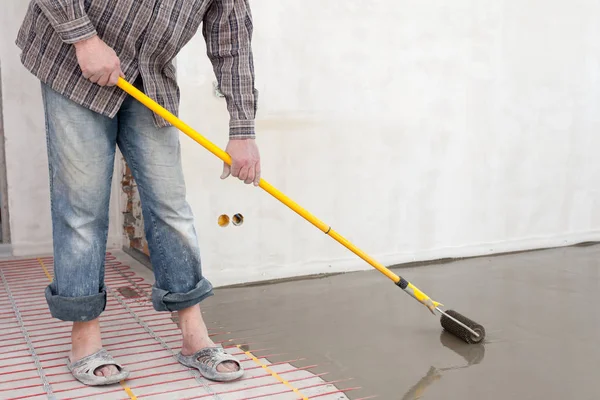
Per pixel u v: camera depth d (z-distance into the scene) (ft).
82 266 5.98
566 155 11.84
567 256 11.33
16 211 11.04
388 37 10.11
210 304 8.63
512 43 11.07
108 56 5.43
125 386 6.01
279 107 9.52
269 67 9.37
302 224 9.87
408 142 10.48
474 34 10.75
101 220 6.11
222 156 6.13
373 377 6.32
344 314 8.26
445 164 10.82
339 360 6.75
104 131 5.93
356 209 10.24
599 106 11.99
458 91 10.76
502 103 11.14
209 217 9.23
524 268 10.52
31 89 10.85
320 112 9.79
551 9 11.30
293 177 9.74
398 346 7.18
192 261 6.41
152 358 6.70
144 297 8.82
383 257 10.54
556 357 6.88
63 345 7.07
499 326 7.83
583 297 9.00
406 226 10.67
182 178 6.37
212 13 6.12
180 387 6.00
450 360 6.77
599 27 11.76
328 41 9.70
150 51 5.76
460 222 11.10
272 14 9.29
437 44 10.48
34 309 8.34
